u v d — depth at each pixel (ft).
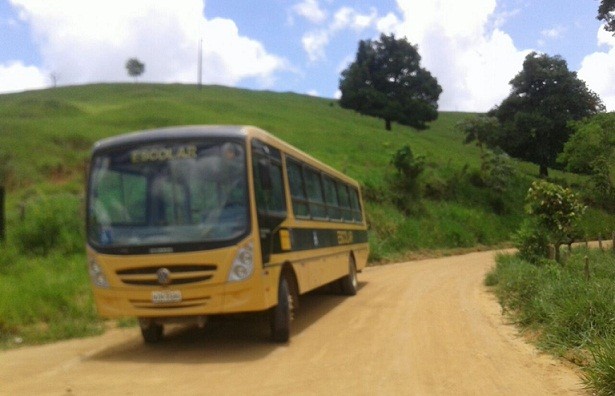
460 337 33.71
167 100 236.02
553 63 209.46
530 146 211.20
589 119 135.13
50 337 36.63
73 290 45.32
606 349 24.44
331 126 234.38
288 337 33.35
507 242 143.84
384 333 35.19
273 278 31.53
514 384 24.32
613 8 121.70
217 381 25.05
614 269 51.62
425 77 273.33
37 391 23.97
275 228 32.76
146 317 30.42
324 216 45.70
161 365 28.48
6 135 136.98
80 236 64.64
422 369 26.71
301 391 23.31
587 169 127.24
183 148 31.01
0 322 37.86
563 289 37.06
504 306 43.29
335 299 52.31
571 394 23.02
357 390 23.39
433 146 231.71
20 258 57.57
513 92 216.95
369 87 269.85
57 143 139.64
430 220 131.64
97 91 301.84
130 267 29.94
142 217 30.53
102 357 30.86
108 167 31.68
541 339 32.01
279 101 319.06
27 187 108.06
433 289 56.44
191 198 30.27
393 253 106.42
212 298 29.32
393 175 141.49
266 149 33.12
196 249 29.35
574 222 68.39
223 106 245.86
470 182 166.50
